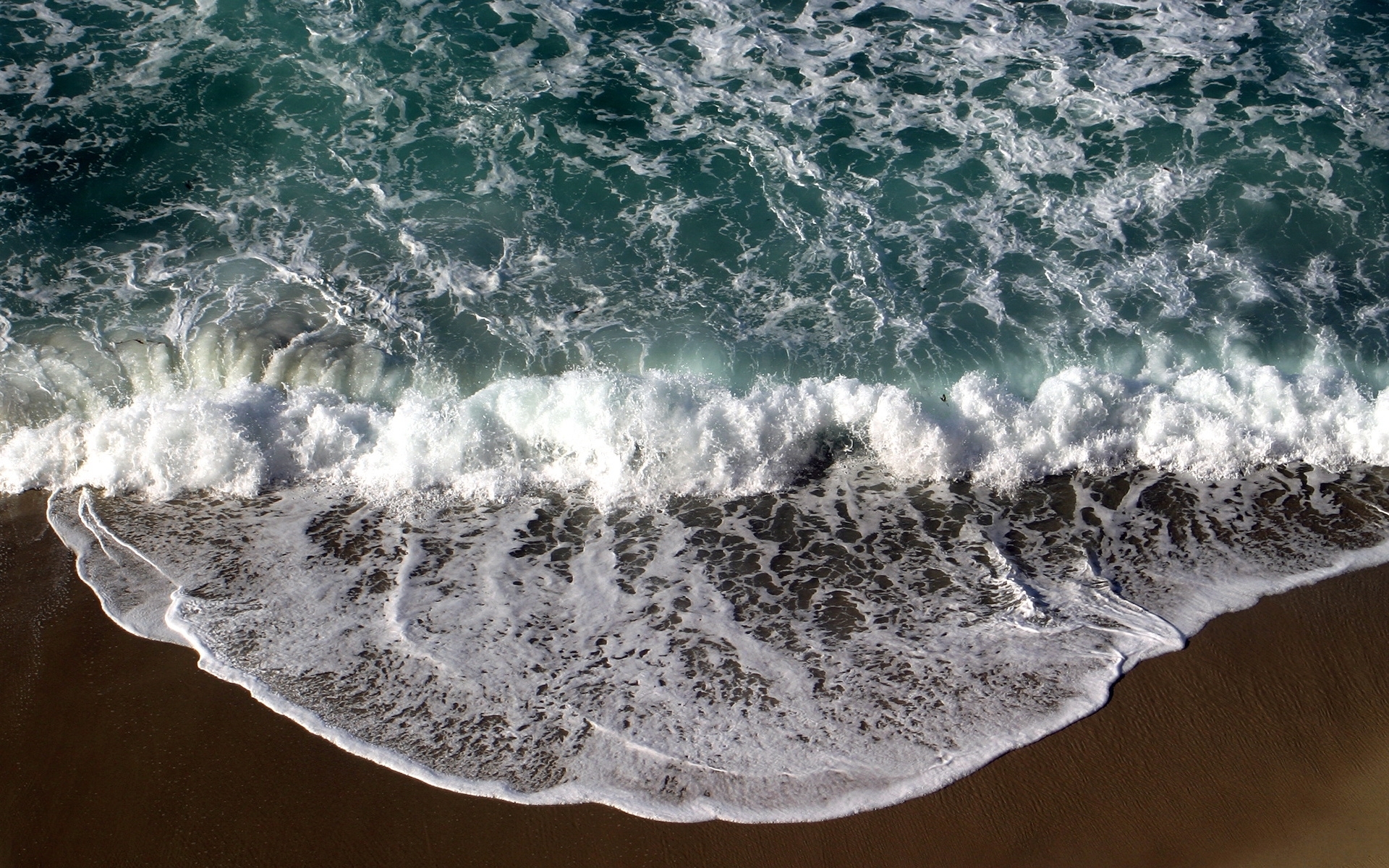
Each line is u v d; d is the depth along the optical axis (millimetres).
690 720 6004
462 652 6492
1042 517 7660
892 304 9336
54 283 9266
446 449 8016
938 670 6336
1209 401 8367
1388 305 9195
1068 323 9133
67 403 8258
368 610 6809
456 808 5523
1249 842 5375
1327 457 8094
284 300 9211
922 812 5492
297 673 6324
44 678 6266
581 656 6465
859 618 6758
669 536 7520
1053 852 5320
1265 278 9461
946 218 10180
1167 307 9227
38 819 5484
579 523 7645
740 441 8086
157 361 8625
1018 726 5957
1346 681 6242
